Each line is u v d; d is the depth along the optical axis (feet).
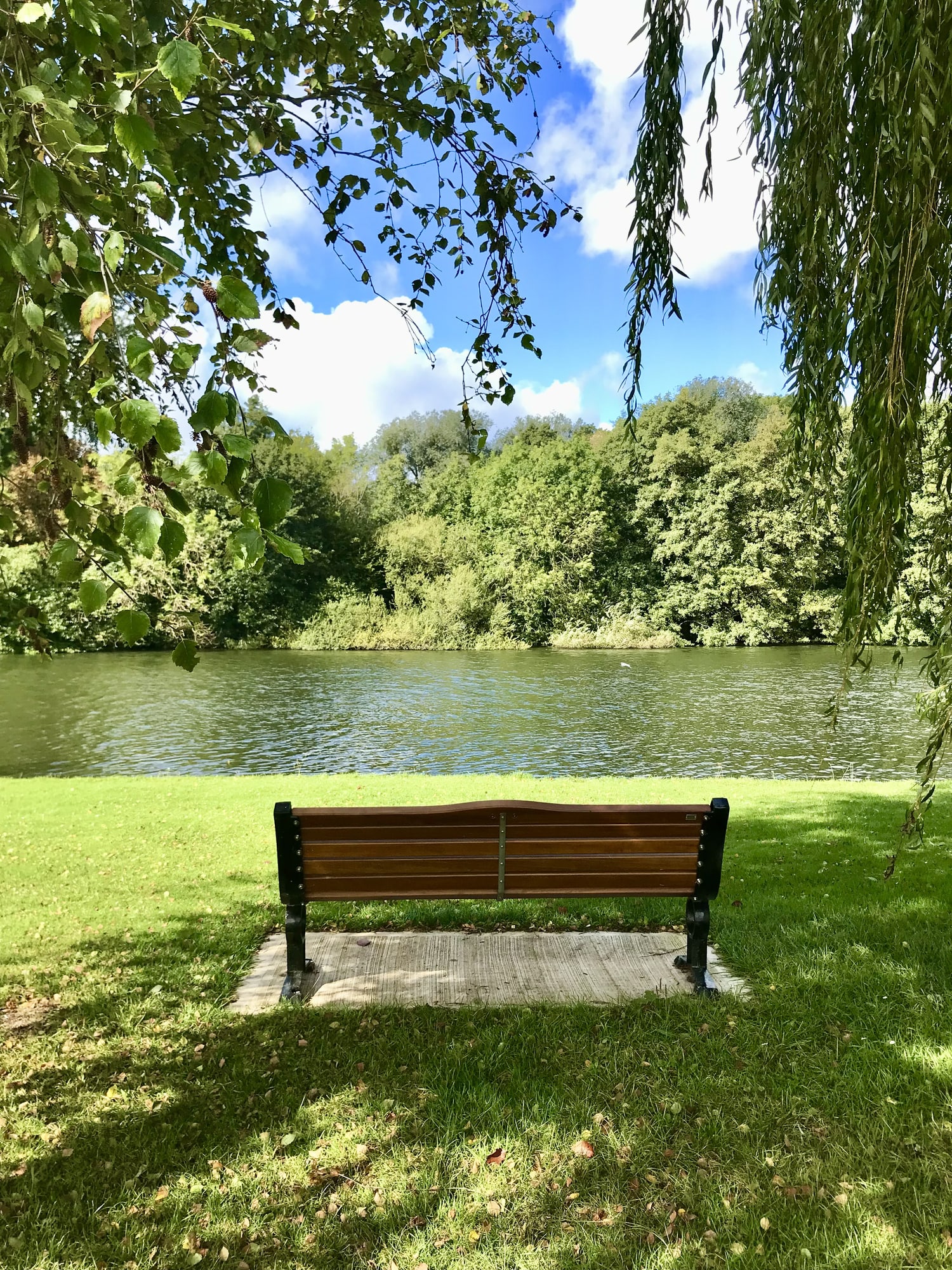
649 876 12.05
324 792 29.99
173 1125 9.09
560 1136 8.68
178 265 4.39
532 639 135.54
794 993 11.81
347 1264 7.11
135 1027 11.41
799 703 66.49
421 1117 9.09
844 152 10.02
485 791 29.73
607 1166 8.23
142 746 50.29
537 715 61.36
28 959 14.06
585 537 135.74
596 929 15.06
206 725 57.52
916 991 11.76
